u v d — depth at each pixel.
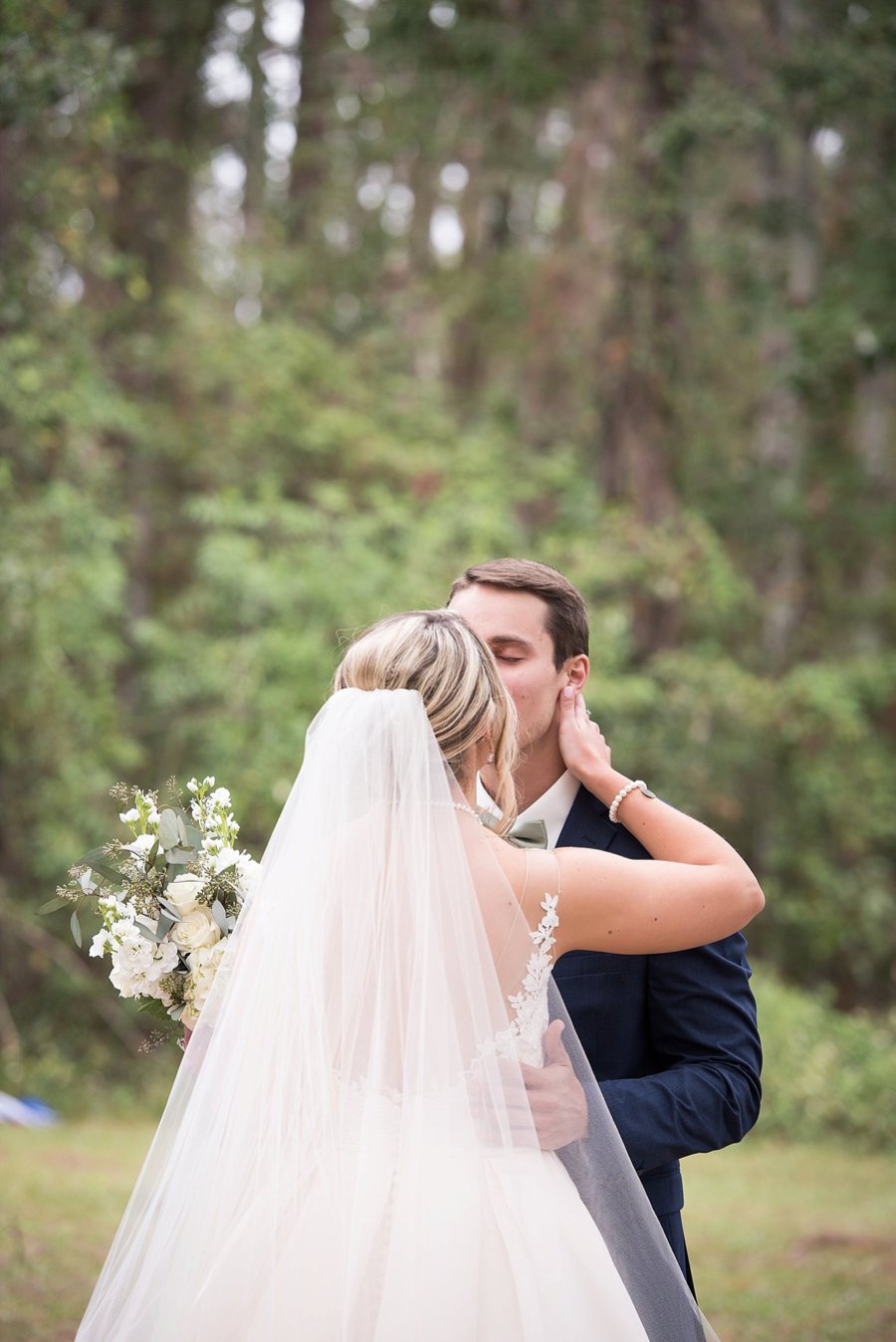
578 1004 2.42
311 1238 2.09
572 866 2.27
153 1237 2.18
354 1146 2.14
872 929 13.98
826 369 13.16
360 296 16.17
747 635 15.08
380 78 15.12
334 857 2.22
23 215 9.56
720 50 13.53
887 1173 9.06
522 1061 2.22
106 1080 11.23
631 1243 2.20
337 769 2.26
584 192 15.73
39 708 10.30
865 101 12.18
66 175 9.59
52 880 10.95
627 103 12.67
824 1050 11.01
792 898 14.00
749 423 16.17
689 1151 2.30
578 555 12.29
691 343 14.52
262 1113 2.17
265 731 11.36
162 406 13.78
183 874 2.37
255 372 13.48
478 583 2.62
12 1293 4.85
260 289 14.96
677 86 12.32
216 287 14.97
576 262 15.55
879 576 17.30
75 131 9.56
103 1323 2.19
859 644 16.77
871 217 14.05
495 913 2.22
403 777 2.23
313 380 14.03
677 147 12.12
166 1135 2.30
